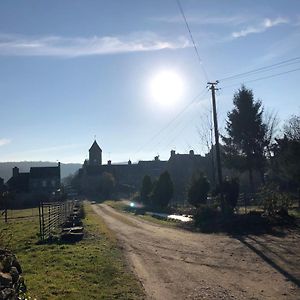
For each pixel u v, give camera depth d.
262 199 33.25
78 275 13.90
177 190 74.81
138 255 19.08
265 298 11.84
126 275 14.42
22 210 62.84
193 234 27.56
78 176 126.06
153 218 43.00
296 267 15.74
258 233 25.80
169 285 13.40
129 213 52.97
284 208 30.12
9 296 8.74
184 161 85.81
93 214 50.22
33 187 101.62
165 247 21.67
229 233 26.80
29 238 24.00
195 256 18.86
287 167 42.66
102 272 14.59
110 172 112.62
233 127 59.91
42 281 12.74
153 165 125.62
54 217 30.11
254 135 59.19
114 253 19.11
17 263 11.30
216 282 13.80
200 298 11.86
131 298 11.53
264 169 60.12
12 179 103.31
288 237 23.45
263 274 14.83
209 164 70.19
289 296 12.00
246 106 59.56
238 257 18.28
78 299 10.91
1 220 41.38
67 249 19.62
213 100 33.78
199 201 42.41
